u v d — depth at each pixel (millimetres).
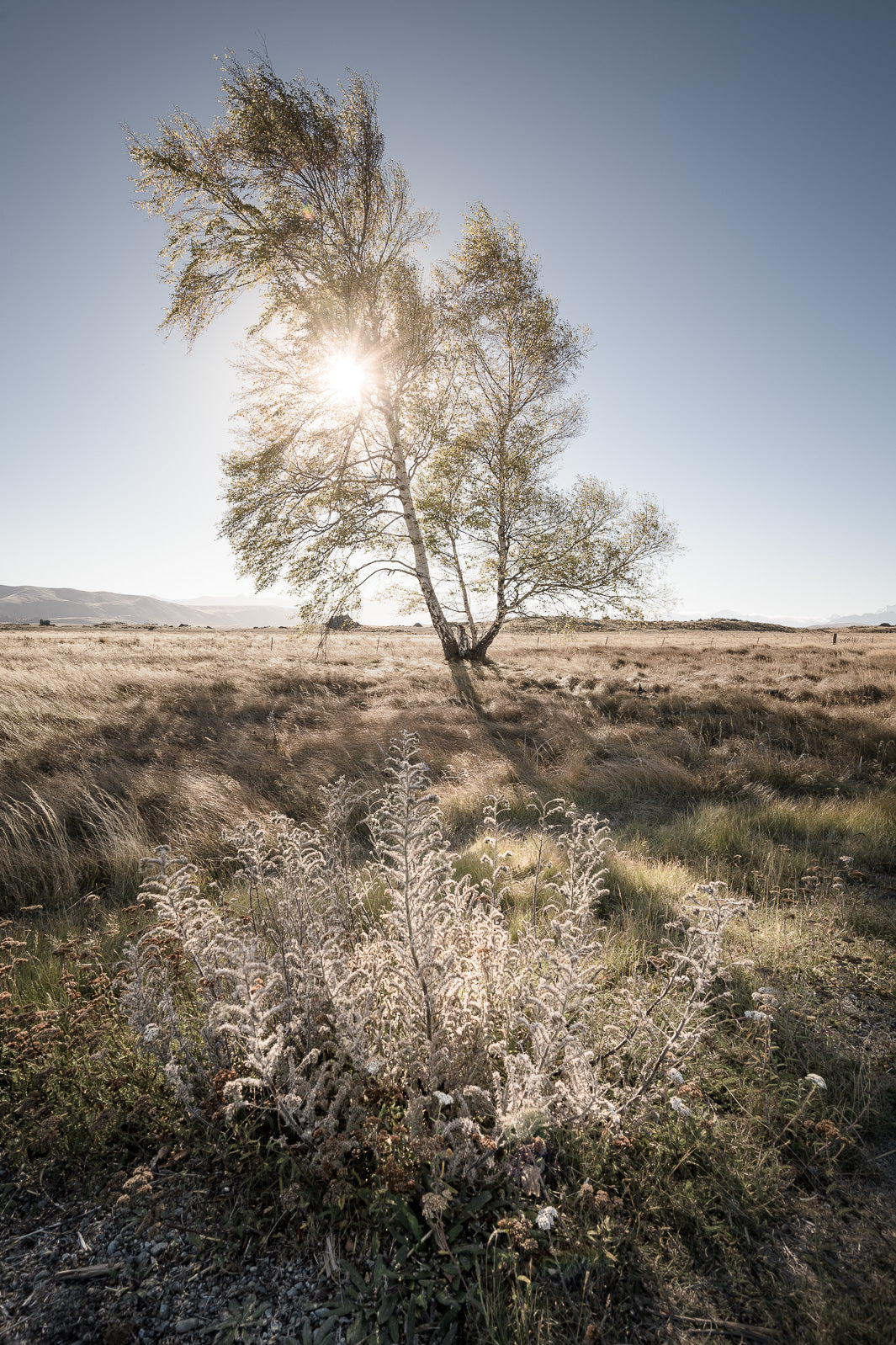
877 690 13641
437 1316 1562
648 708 11711
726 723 10516
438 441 16828
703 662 22562
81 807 5730
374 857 4691
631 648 28984
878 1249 1733
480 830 5691
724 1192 1890
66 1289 1652
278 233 14375
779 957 3240
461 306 16484
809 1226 1812
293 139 14320
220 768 7250
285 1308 1591
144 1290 1644
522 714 11383
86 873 4770
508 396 17594
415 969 2066
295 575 15758
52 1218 1865
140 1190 1789
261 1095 2152
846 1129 2113
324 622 16469
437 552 18141
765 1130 2127
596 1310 1582
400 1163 1852
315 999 2291
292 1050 2014
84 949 3354
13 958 3172
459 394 17531
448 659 19156
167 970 2418
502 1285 1618
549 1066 1986
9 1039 2510
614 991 2900
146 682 13680
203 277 14625
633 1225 1812
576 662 22109
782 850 4688
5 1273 1693
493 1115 2090
